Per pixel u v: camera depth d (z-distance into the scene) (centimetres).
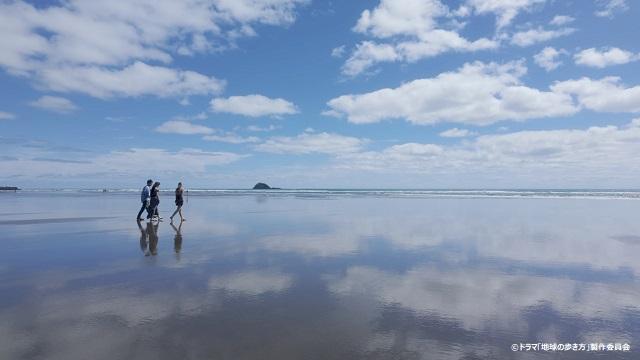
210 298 733
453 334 573
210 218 2283
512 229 1761
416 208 3192
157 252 1191
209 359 486
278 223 2000
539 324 616
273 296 750
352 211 2858
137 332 568
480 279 883
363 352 510
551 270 972
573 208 3212
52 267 987
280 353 504
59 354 495
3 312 650
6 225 1903
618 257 1132
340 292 777
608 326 610
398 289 801
